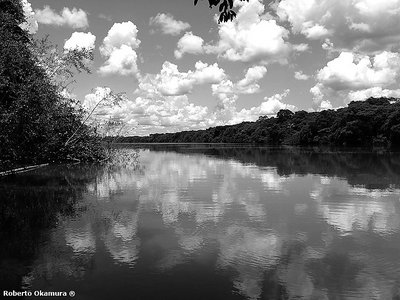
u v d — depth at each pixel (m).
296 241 12.55
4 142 23.66
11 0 27.55
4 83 22.19
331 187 23.86
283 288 8.98
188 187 24.20
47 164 41.09
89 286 9.08
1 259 10.87
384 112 106.31
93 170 35.38
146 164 43.53
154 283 9.23
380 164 40.72
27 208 17.62
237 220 15.36
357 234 13.38
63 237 12.95
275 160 49.59
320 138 124.56
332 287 9.05
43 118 26.33
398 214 16.30
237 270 10.06
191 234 13.34
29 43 30.77
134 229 14.03
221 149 96.06
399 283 9.29
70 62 32.47
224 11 7.29
